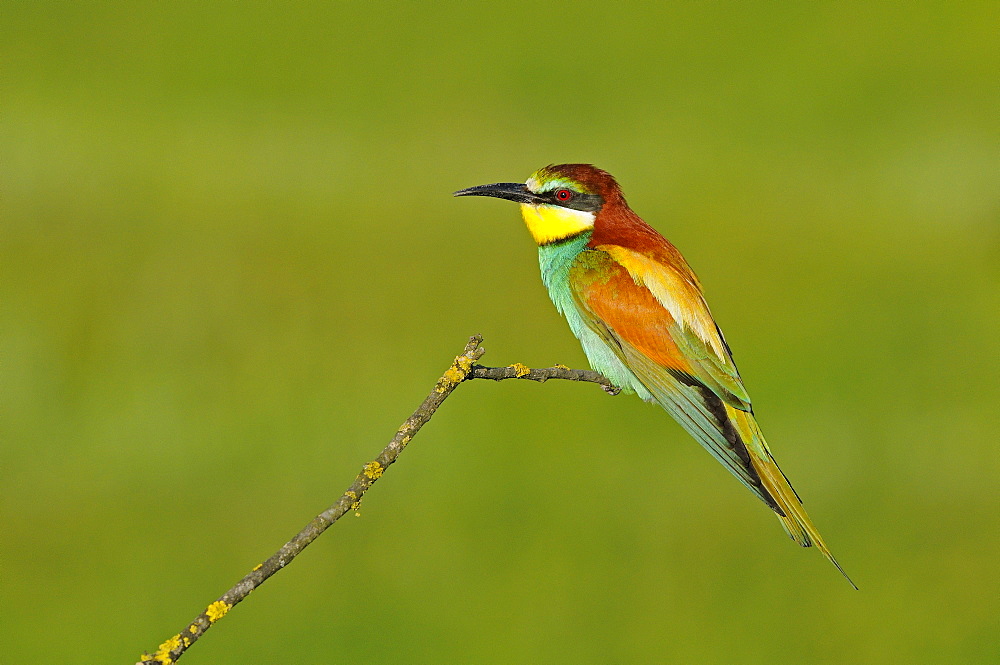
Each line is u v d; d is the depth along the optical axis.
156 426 10.73
